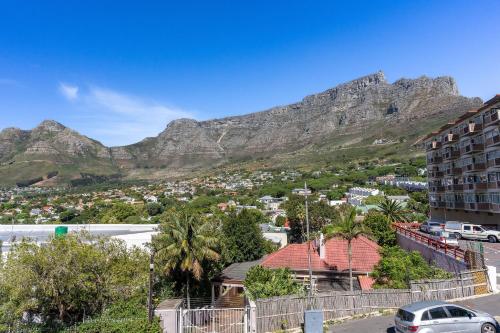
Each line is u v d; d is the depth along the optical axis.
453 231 46.19
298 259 33.78
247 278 27.11
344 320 19.80
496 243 41.97
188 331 17.80
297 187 188.00
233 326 18.38
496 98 49.81
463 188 62.84
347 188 171.12
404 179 159.75
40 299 22.23
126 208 122.94
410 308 15.78
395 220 64.25
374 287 25.92
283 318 19.00
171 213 36.31
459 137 63.94
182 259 32.69
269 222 96.25
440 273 25.12
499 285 23.55
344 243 34.78
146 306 23.92
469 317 15.34
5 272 21.67
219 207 138.00
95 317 22.58
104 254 25.67
